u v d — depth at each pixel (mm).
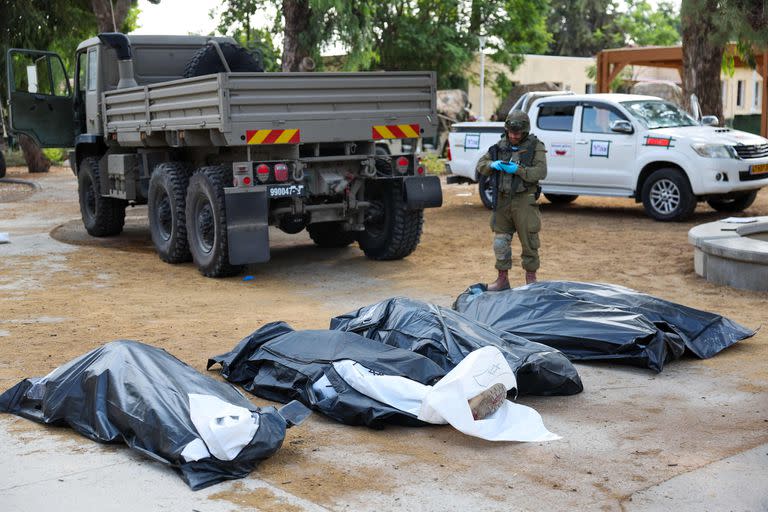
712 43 16141
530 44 41438
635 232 12984
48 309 8297
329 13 22812
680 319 6590
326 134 9820
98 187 13266
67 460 4480
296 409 4766
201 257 10219
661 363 6031
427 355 5473
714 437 4789
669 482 4164
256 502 3961
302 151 10281
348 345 5449
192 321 7770
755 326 7406
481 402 4785
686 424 5012
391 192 10727
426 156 27281
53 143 13703
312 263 11078
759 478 4203
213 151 10781
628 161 14188
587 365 6234
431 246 12227
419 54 37938
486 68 40812
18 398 5266
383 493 4062
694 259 10047
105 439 4660
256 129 9320
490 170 8289
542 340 6305
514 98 33781
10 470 4359
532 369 5402
